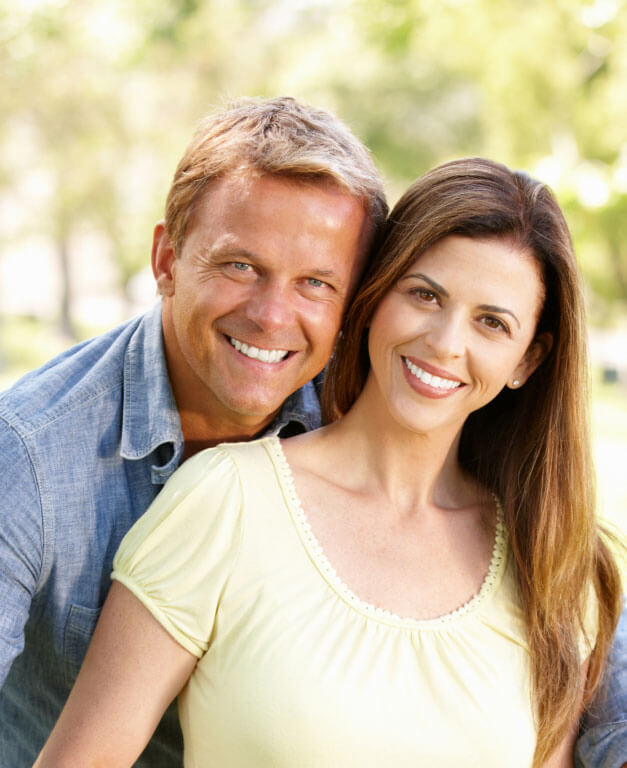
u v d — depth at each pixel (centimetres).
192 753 274
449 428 299
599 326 2009
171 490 283
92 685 269
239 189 282
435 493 314
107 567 309
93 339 345
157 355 316
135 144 2750
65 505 300
